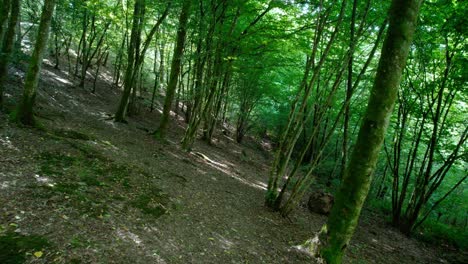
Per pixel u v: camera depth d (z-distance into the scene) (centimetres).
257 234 677
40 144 737
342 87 1739
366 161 506
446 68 1046
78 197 537
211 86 1377
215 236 589
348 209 530
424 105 1277
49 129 879
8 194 476
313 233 807
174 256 461
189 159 1260
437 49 1115
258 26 1297
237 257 529
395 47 476
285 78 2033
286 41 1291
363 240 944
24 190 502
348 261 723
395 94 489
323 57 779
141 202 623
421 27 980
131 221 526
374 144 500
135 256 423
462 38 996
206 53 1228
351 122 1770
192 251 498
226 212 759
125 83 1432
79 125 1112
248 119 2478
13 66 1409
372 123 496
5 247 359
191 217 644
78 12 1728
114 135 1162
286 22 1229
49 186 542
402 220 1221
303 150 852
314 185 1605
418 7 475
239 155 1959
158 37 1752
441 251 1072
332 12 1061
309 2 1048
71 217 467
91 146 878
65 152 748
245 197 982
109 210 533
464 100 1249
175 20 1492
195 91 1402
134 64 1473
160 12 1273
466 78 991
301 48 1305
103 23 1902
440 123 1309
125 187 676
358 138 517
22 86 1277
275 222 806
